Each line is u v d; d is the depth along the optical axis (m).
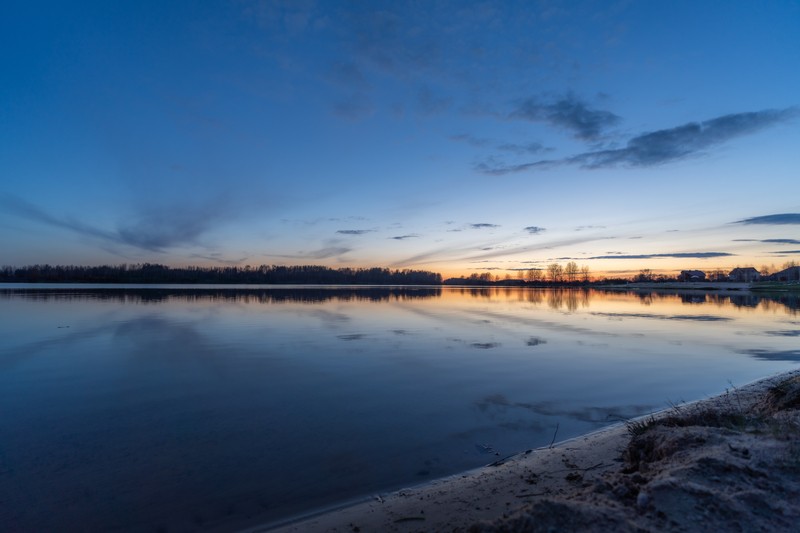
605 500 3.43
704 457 3.75
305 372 9.93
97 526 3.92
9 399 7.87
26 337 14.92
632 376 9.63
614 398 7.93
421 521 3.80
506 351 12.63
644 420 6.16
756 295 53.47
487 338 15.16
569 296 53.94
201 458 5.36
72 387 8.63
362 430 6.31
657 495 3.27
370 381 9.12
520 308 30.44
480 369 10.27
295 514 4.07
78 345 13.34
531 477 4.59
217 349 12.75
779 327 18.86
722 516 2.99
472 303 36.47
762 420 4.91
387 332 16.58
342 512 4.07
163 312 23.97
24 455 5.45
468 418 6.83
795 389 6.00
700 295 54.44
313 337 15.16
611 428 6.29
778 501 3.13
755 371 10.15
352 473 4.93
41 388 8.58
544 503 3.14
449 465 5.12
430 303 35.66
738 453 3.83
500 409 7.30
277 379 9.28
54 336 15.14
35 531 3.85
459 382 9.06
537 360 11.34
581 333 16.67
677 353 12.41
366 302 35.28
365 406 7.44
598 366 10.62
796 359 11.58
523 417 6.89
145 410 7.23
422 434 6.15
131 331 16.45
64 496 4.46
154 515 4.10
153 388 8.59
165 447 5.70
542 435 6.10
